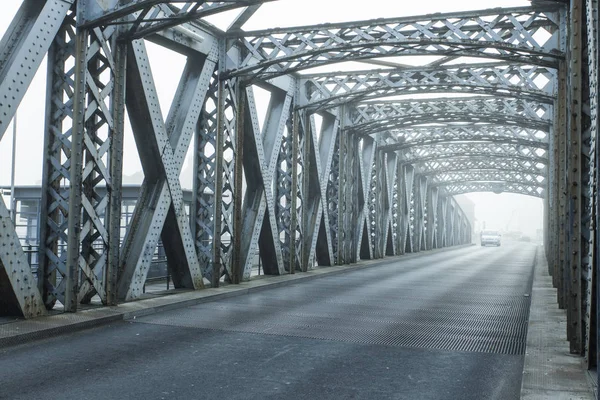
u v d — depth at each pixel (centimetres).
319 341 834
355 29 1356
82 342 801
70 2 979
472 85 1655
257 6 1358
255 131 1625
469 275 2147
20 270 897
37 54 912
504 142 2686
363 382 614
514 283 1836
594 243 618
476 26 1323
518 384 614
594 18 601
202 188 1453
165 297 1216
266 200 1702
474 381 624
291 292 1468
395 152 3250
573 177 736
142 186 1251
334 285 1664
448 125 2775
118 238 1091
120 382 598
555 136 1560
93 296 1152
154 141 1205
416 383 613
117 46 1091
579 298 712
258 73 1507
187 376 626
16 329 817
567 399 521
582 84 698
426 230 4772
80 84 995
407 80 1761
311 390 581
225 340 829
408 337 874
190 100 1348
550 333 873
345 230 2414
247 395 560
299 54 1377
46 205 1000
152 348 767
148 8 992
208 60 1393
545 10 1198
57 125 1005
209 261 1466
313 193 2130
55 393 555
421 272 2253
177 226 1298
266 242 1786
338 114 2258
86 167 1010
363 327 955
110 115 1069
